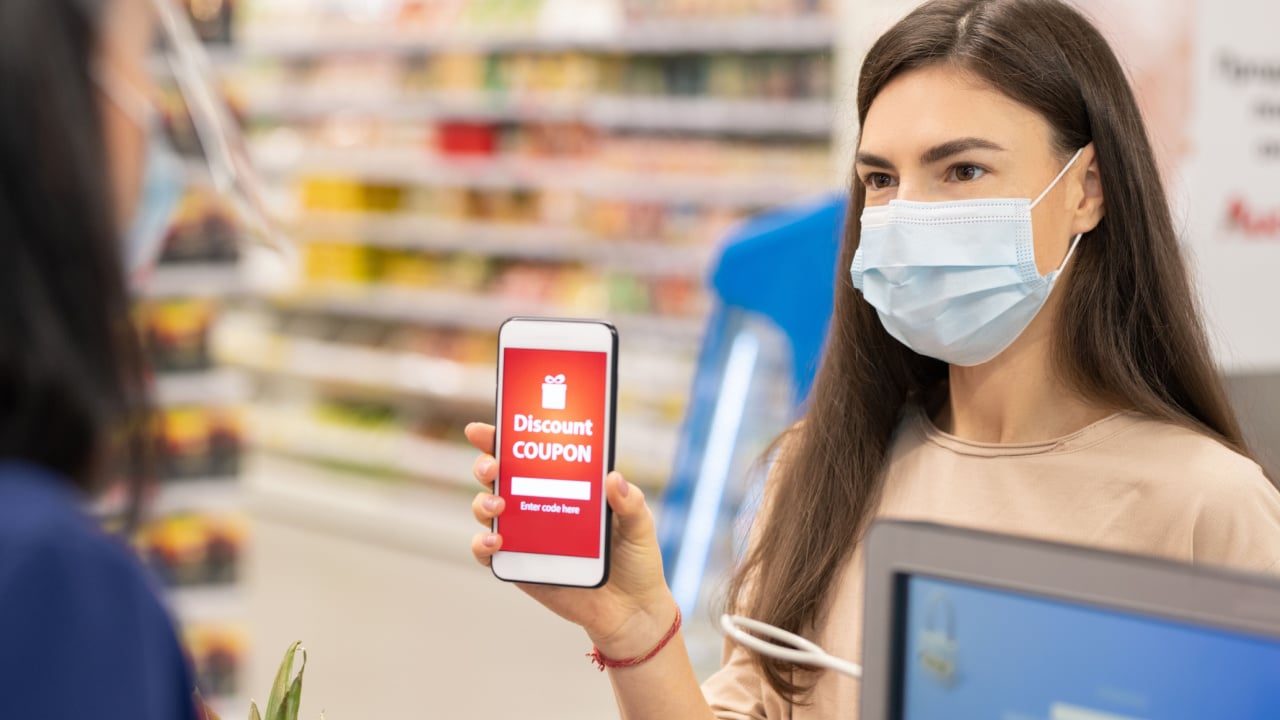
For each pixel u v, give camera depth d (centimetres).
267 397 801
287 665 115
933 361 165
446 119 681
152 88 82
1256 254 300
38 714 67
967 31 145
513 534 127
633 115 599
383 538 674
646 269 605
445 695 455
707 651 393
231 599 427
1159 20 289
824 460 161
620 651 135
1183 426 146
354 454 729
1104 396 150
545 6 630
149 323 80
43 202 69
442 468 688
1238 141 298
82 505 76
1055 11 147
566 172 633
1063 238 147
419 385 708
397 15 704
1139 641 74
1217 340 239
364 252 734
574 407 126
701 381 360
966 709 80
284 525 702
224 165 126
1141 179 147
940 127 145
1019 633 78
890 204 149
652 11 580
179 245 414
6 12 69
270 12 767
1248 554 137
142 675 72
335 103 729
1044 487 147
